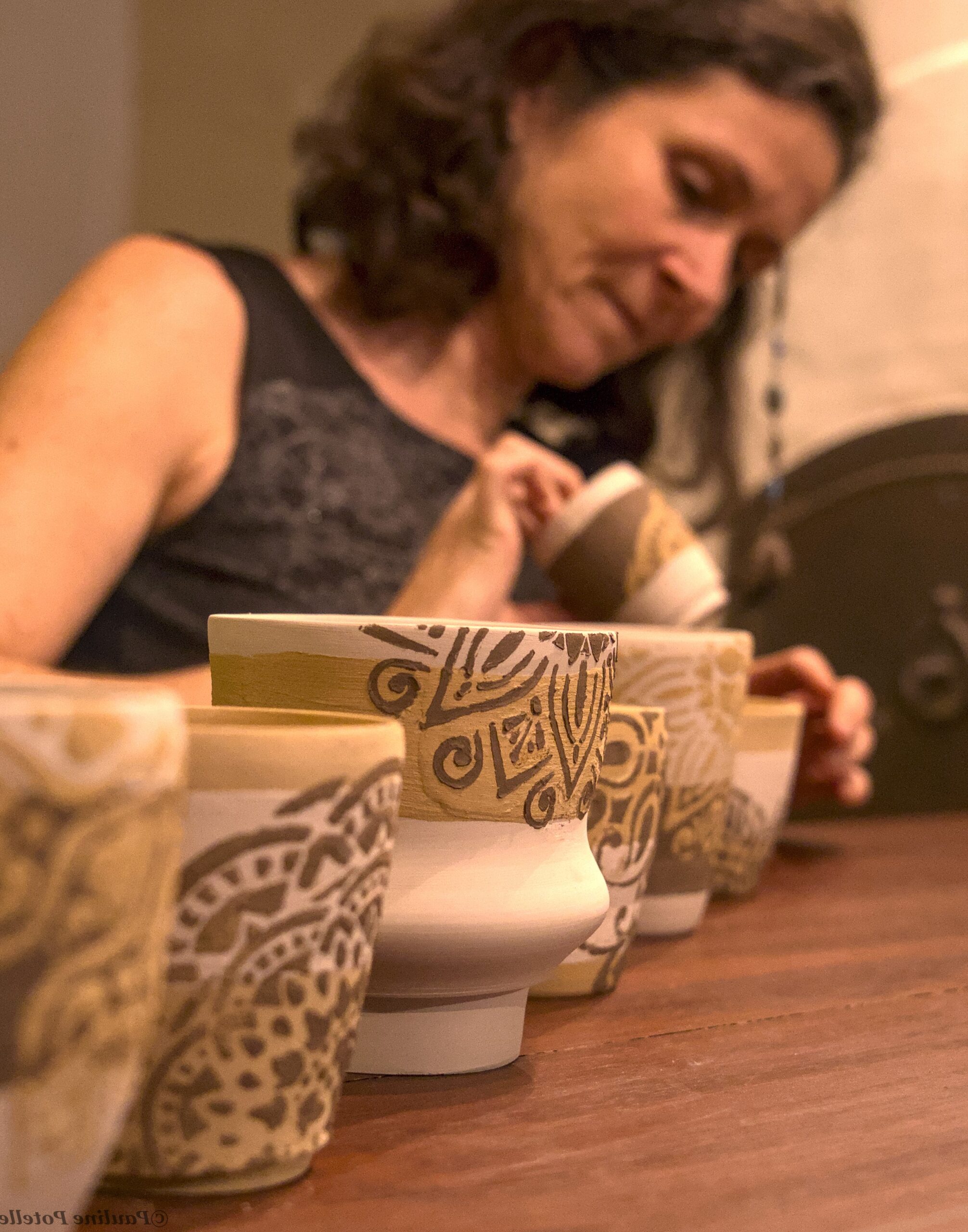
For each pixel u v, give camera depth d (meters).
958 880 0.86
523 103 1.17
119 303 0.98
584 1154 0.35
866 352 2.13
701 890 0.65
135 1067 0.24
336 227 1.24
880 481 2.08
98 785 0.22
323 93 1.99
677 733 0.62
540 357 1.26
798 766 1.08
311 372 1.14
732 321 1.69
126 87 2.12
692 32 1.09
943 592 2.04
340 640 0.38
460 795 0.38
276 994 0.30
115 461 0.92
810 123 1.15
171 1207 0.30
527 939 0.39
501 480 0.83
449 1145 0.35
